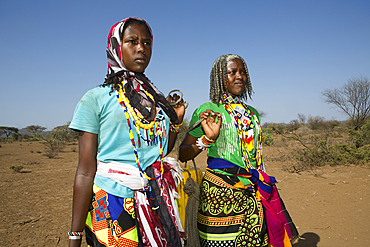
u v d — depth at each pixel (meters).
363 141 13.59
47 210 5.92
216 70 2.56
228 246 2.36
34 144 41.34
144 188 1.55
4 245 4.12
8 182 9.30
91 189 1.49
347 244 3.71
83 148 1.48
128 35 1.64
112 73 1.65
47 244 4.16
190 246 2.29
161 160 1.72
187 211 2.30
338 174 8.33
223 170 2.40
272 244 2.40
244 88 2.83
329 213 4.93
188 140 2.48
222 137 2.43
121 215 1.46
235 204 2.37
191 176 2.41
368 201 5.49
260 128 2.67
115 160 1.54
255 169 2.46
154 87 1.80
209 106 2.49
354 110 31.59
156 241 1.50
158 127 1.71
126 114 1.55
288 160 11.47
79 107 1.48
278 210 2.51
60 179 9.80
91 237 1.52
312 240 3.87
